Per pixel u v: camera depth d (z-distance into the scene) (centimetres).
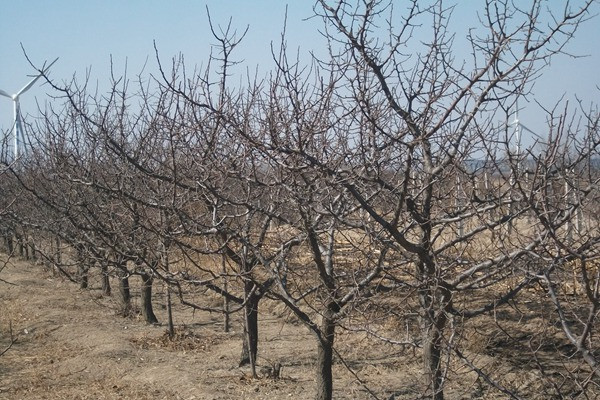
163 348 1195
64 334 1316
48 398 952
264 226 693
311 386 930
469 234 547
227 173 589
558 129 425
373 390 873
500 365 783
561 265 487
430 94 542
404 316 620
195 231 629
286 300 655
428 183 543
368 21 525
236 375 994
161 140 793
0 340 1315
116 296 1678
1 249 2422
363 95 508
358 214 636
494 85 500
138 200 639
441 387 517
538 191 465
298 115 543
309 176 624
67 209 723
